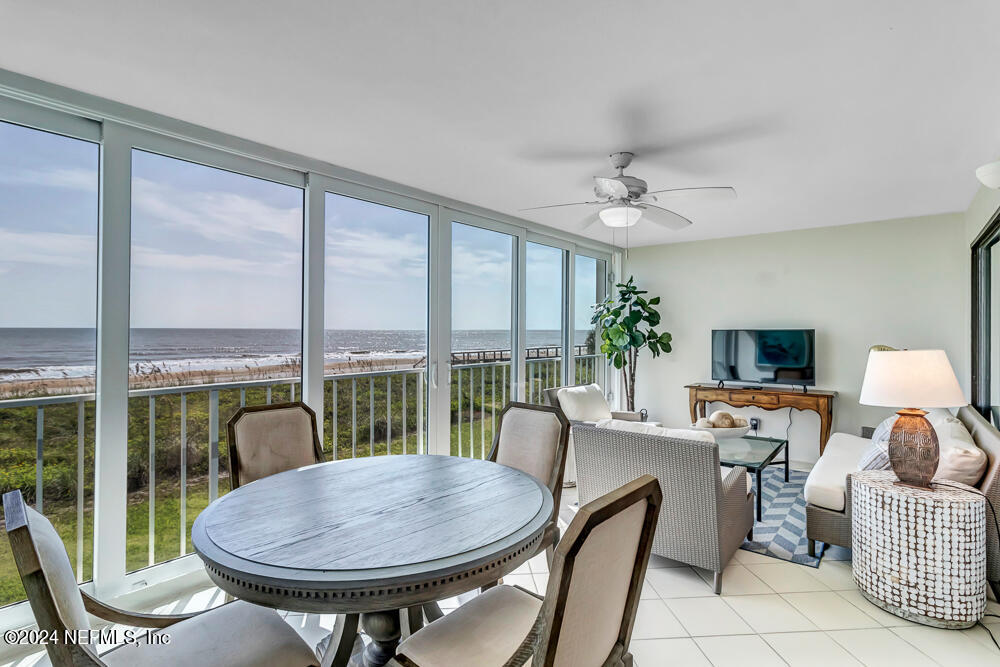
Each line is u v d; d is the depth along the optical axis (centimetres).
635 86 210
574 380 534
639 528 113
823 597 242
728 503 255
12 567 211
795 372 484
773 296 511
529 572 274
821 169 313
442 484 187
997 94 213
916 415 238
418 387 374
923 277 440
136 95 219
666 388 577
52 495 225
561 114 237
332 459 329
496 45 181
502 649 133
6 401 210
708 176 327
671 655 198
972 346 408
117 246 229
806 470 471
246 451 224
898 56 184
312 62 193
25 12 161
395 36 175
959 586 211
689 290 561
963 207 411
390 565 123
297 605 118
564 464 235
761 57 187
